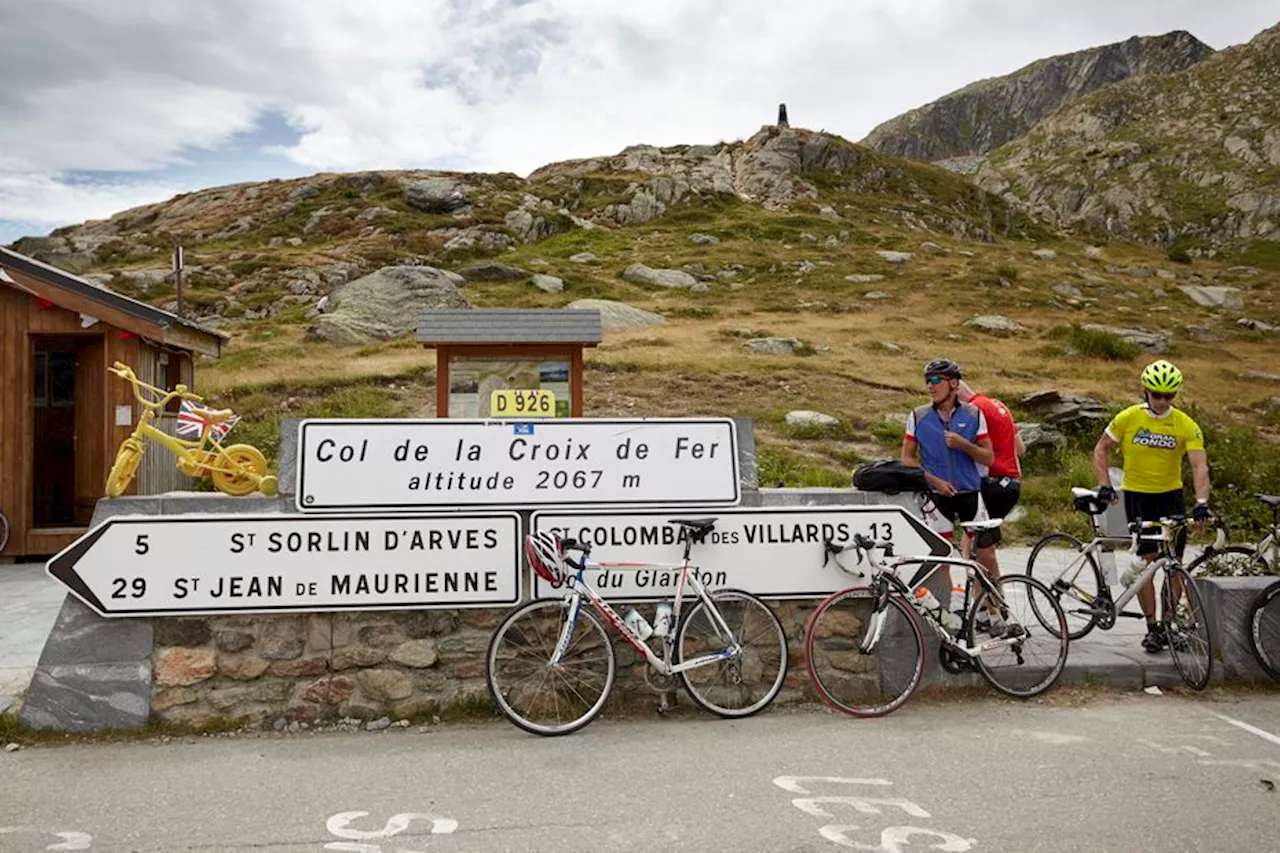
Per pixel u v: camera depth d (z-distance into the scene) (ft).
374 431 17.90
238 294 133.59
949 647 18.72
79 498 38.22
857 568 18.84
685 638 18.02
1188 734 16.35
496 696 16.56
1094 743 15.83
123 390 37.50
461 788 13.80
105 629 16.83
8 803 13.32
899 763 14.80
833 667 18.56
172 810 13.03
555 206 226.38
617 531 18.38
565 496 18.35
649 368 75.31
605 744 15.90
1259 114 497.46
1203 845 11.75
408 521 17.60
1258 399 80.84
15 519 35.45
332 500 17.54
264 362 76.79
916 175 287.07
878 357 87.56
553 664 17.16
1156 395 20.62
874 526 19.07
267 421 56.65
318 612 17.26
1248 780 14.03
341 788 13.85
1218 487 46.42
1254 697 18.80
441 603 17.56
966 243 211.20
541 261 153.69
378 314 95.55
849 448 56.54
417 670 17.54
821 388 71.10
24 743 16.12
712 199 236.63
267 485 18.34
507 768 14.69
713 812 12.80
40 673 16.61
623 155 294.05
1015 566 31.55
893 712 17.78
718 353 84.53
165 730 16.72
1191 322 129.49
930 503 20.72
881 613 18.24
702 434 19.01
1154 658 20.03
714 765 14.75
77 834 12.21
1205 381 89.15
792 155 276.21
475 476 18.12
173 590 16.89
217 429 28.81
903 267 159.94
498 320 35.09
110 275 138.00
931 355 91.50
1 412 35.55
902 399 69.56
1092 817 12.60
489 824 12.45
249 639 17.15
